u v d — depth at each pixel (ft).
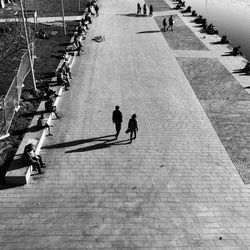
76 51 89.81
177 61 86.94
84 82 74.13
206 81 75.82
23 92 67.67
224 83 75.00
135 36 105.81
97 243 36.29
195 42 102.17
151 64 84.69
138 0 159.84
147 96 68.28
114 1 156.25
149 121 59.26
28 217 39.37
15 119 58.18
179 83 74.54
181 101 66.64
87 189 43.68
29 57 67.26
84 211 40.34
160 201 42.09
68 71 74.64
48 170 46.88
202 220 39.52
